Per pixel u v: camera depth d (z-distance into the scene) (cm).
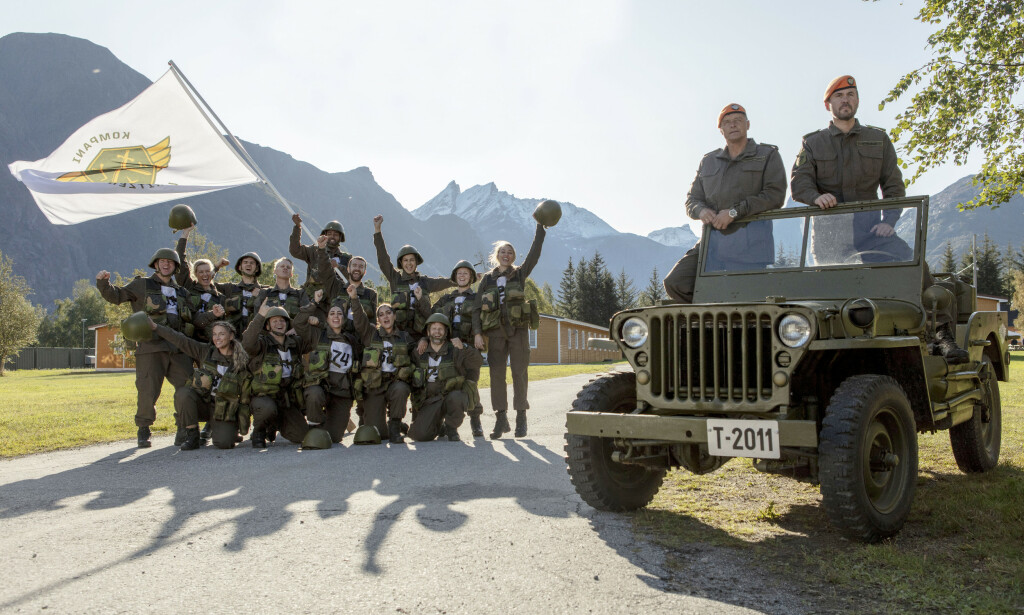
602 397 446
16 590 314
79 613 287
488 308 811
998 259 7275
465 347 823
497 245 863
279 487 537
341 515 445
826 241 493
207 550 373
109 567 346
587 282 7825
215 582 323
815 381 421
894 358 425
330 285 862
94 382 2630
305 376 780
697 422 384
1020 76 976
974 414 563
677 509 464
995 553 357
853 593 309
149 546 382
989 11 966
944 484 530
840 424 362
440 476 574
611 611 290
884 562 346
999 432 621
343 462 642
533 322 829
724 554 366
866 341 369
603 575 333
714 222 526
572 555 363
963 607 290
